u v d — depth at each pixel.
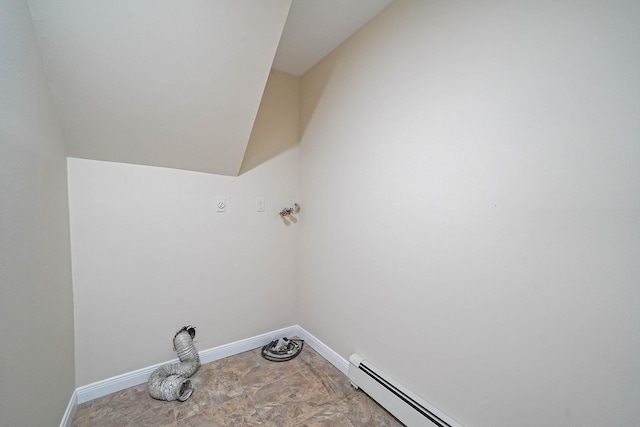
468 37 1.12
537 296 0.95
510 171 1.01
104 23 1.12
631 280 0.76
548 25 0.90
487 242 1.08
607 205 0.80
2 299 0.81
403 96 1.41
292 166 2.30
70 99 1.29
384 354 1.56
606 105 0.79
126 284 1.66
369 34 1.61
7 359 0.83
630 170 0.76
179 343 1.80
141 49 1.23
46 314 1.13
